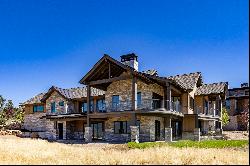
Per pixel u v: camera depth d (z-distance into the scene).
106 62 34.91
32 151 19.14
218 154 16.41
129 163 14.41
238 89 55.72
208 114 40.97
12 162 14.99
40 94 51.97
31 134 44.97
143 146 23.30
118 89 37.44
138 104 35.78
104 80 34.91
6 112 62.47
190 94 39.41
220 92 40.00
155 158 15.45
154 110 32.28
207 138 37.69
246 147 21.42
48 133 44.25
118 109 36.91
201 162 14.43
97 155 17.16
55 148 21.53
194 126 38.09
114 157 15.89
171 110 33.31
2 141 26.58
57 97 45.28
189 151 17.48
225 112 48.00
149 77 33.69
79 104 44.56
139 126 35.56
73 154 18.27
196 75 41.12
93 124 40.94
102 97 41.44
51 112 45.72
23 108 59.47
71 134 43.28
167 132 33.34
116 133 37.22
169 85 33.50
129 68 33.31
